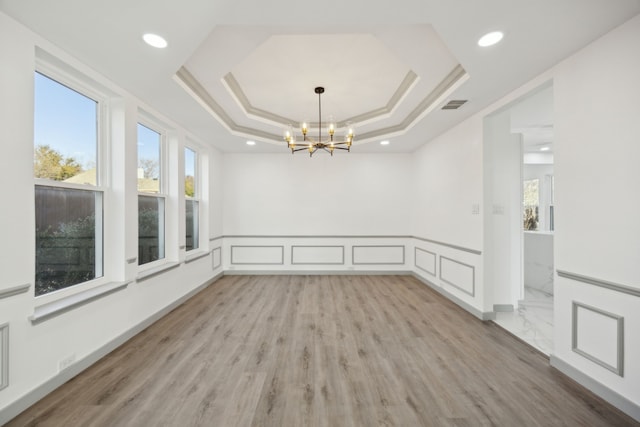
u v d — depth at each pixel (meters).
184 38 1.99
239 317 3.49
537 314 3.62
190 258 4.26
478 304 3.52
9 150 1.77
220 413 1.83
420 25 2.10
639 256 1.76
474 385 2.13
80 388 2.06
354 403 1.92
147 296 3.19
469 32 1.93
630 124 1.80
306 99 3.82
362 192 5.86
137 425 1.72
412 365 2.40
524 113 4.29
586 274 2.09
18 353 1.80
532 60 2.28
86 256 2.55
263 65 2.97
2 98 1.73
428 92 3.28
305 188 5.84
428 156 4.98
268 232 5.82
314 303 4.04
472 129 3.62
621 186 1.86
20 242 1.83
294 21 1.84
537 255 4.62
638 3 1.65
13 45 1.78
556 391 2.05
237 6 1.69
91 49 2.11
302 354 2.59
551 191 7.27
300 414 1.82
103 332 2.53
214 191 5.27
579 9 1.69
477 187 3.53
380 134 4.78
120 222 2.77
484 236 3.43
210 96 3.35
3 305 1.73
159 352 2.60
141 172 3.34
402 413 1.83
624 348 1.85
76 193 2.45
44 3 1.63
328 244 5.84
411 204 5.82
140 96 2.95
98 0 1.60
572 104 2.20
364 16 1.79
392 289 4.77
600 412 1.84
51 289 2.23
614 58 1.89
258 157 5.81
